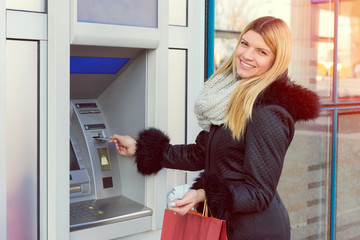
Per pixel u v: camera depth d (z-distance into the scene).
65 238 1.94
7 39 1.84
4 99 1.82
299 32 3.32
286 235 1.95
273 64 1.90
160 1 2.07
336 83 3.60
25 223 1.96
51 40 1.85
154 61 2.11
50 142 1.91
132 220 2.16
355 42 3.69
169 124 2.50
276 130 1.78
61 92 1.86
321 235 3.66
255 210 1.78
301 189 3.50
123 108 2.30
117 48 2.06
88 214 2.13
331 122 3.61
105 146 2.37
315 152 3.55
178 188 2.44
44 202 1.97
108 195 2.35
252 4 2.97
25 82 1.90
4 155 1.84
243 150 1.87
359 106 3.77
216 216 1.75
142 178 2.25
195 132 2.61
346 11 3.60
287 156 3.38
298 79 3.36
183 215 1.79
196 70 2.58
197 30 2.57
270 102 1.82
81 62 2.08
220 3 2.78
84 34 1.86
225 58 2.83
